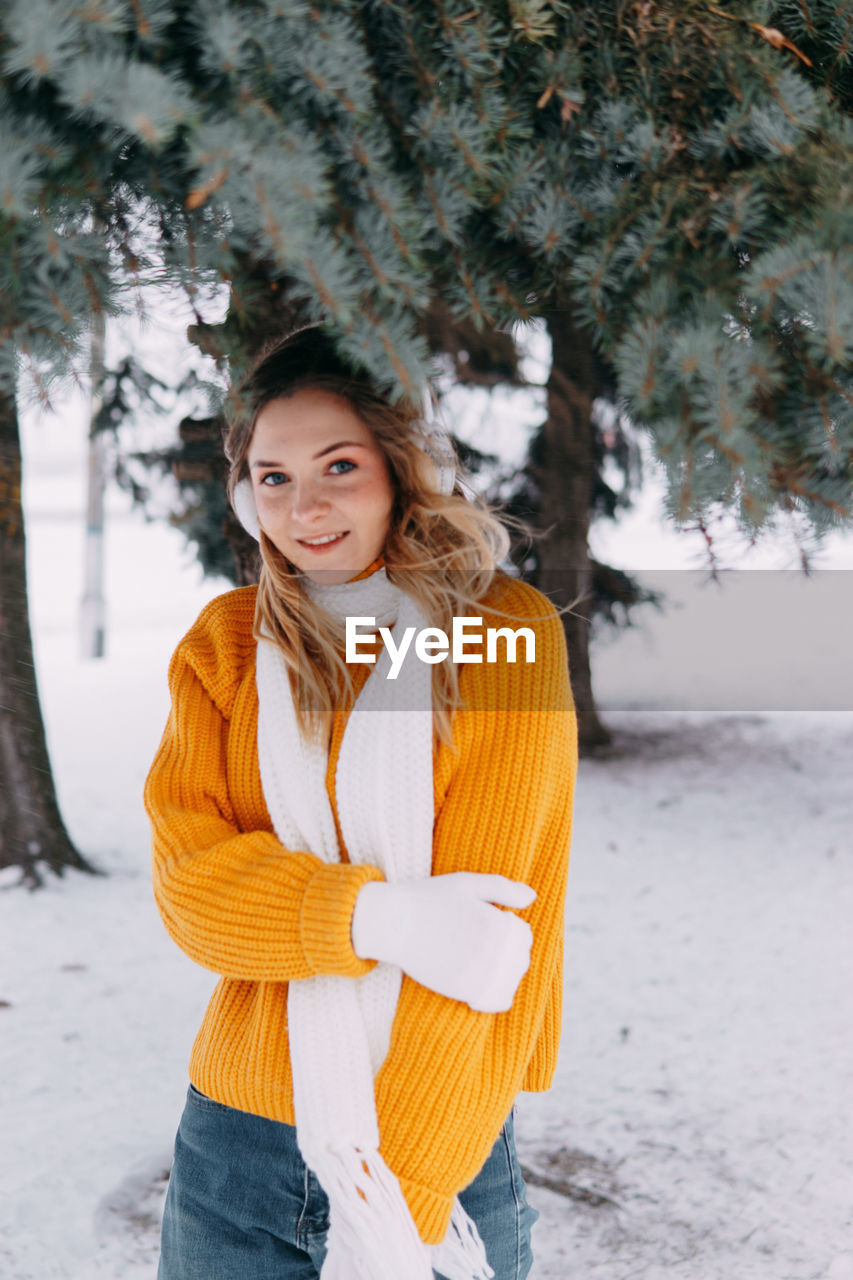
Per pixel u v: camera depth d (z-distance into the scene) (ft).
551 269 5.02
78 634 42.65
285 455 4.15
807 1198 8.75
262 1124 4.33
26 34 3.40
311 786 4.20
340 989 3.96
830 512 4.69
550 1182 9.04
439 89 4.47
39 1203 8.71
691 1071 11.06
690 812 21.98
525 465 23.02
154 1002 12.89
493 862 3.99
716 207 4.48
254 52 4.05
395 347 4.15
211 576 19.47
